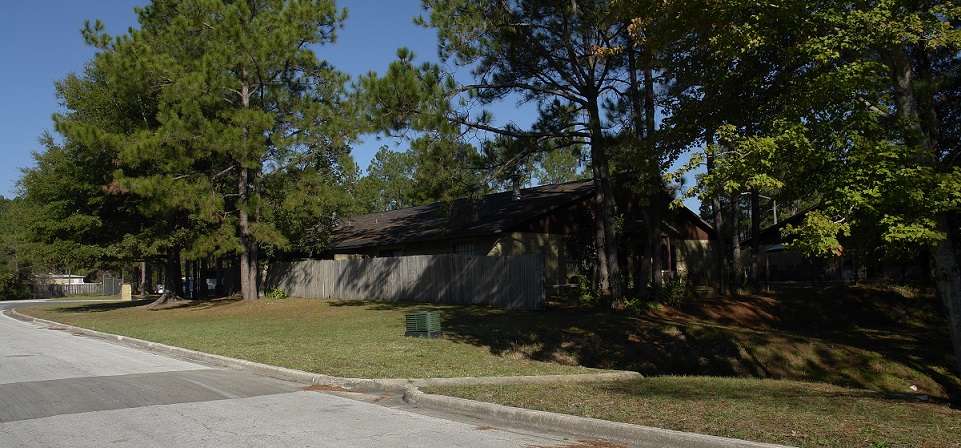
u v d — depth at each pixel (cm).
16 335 2058
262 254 3634
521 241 2722
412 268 2719
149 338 1788
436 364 1234
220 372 1216
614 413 770
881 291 2553
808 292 2589
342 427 756
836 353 1730
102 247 3062
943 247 1019
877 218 895
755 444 619
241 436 710
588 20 1841
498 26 1897
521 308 2238
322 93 2650
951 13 945
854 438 640
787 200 1039
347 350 1427
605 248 2309
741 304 2339
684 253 3338
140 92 2555
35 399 926
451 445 673
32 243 3200
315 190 2650
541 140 2070
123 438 702
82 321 2558
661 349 1698
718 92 1140
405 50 1802
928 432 666
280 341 1625
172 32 2642
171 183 2425
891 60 1030
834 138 912
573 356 1625
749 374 1620
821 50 947
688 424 705
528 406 823
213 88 2458
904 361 1675
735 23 1056
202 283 4238
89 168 2942
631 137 1850
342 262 3080
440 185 1939
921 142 979
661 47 1219
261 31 2542
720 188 956
